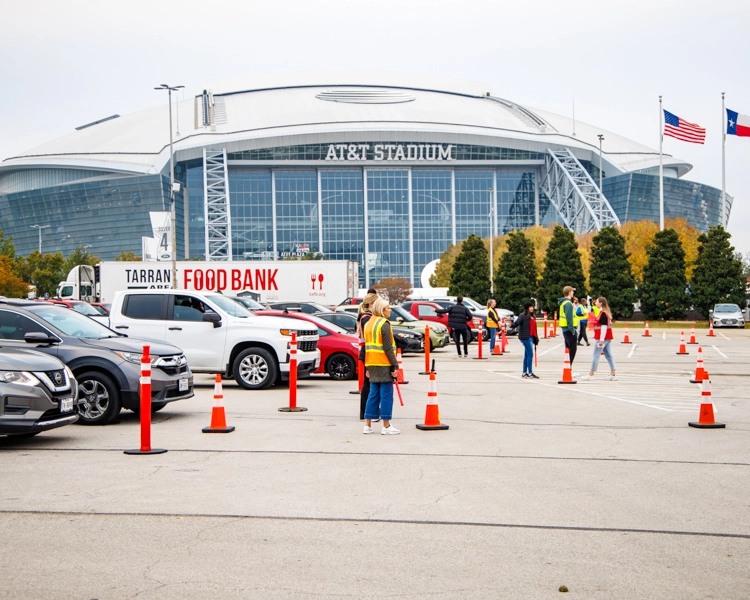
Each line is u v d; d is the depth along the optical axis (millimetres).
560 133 157250
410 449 10711
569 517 7309
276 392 17875
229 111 157875
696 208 151625
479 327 29328
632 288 70562
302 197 150000
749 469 9445
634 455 10305
